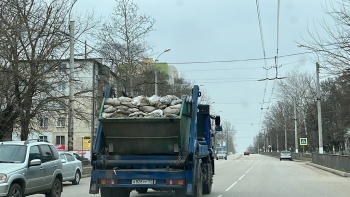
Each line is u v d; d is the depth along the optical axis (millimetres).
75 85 29391
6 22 24281
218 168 40094
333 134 64938
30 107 25781
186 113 11758
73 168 21281
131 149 11859
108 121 11516
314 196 15547
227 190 17750
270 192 16922
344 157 30016
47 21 26297
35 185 12055
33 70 25125
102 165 11711
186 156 11531
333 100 61594
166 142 11594
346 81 20516
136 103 11812
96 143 11781
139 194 16500
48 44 26188
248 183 21594
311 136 69188
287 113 84375
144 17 40531
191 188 11320
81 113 29688
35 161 11867
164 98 11867
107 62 39375
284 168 39656
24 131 25906
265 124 122750
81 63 30812
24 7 25328
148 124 11398
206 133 16500
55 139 63094
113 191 12305
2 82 24047
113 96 12812
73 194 16281
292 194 16219
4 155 11938
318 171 34062
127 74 39406
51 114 27203
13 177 11000
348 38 18484
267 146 152750
